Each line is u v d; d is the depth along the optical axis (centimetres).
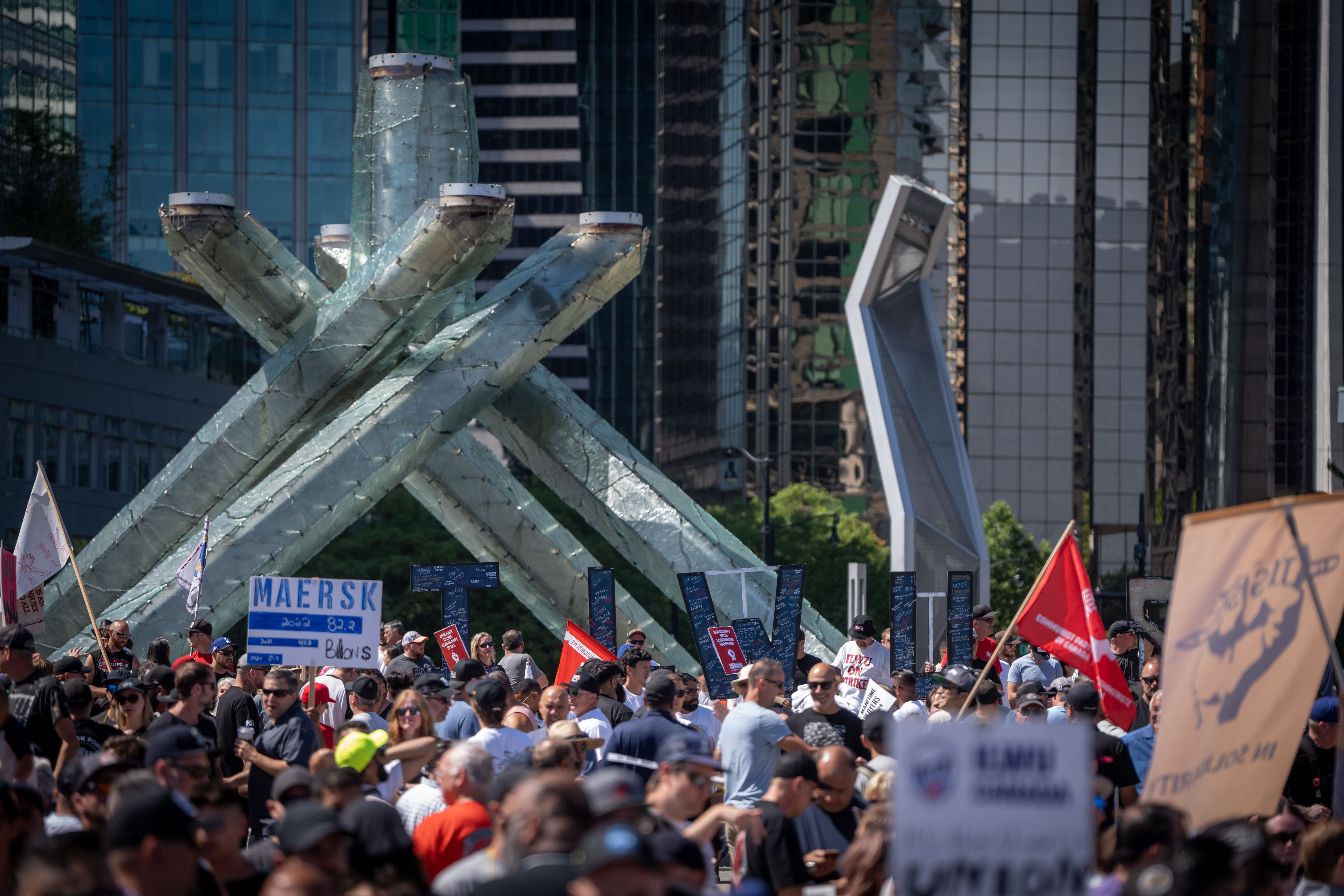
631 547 4812
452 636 3825
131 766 1341
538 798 958
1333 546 1388
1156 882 1049
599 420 4934
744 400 17488
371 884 1090
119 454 11488
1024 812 941
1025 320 17650
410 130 4641
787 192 17175
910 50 17300
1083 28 17712
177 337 12531
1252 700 1363
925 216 5881
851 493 16925
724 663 3216
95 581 4516
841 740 1717
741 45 17788
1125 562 18138
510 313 4544
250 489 4619
